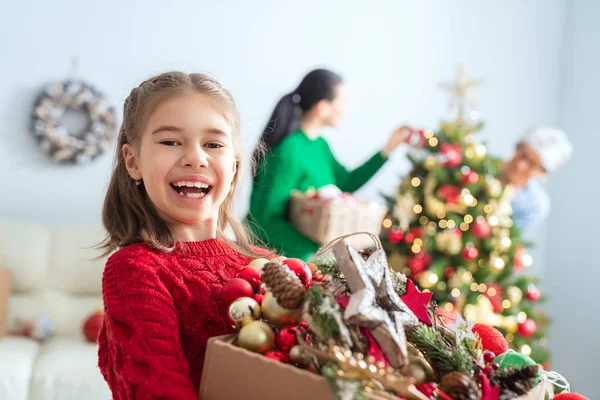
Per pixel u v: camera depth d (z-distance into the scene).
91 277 2.95
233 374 0.66
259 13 3.64
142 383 0.69
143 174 0.85
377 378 0.58
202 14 3.55
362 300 0.63
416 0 3.91
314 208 2.50
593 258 3.74
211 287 0.85
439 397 0.64
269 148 2.64
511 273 2.86
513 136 4.09
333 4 3.77
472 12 4.01
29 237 2.92
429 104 3.95
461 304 2.66
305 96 2.81
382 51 3.86
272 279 0.68
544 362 2.88
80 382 2.33
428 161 2.76
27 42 3.32
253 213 2.62
